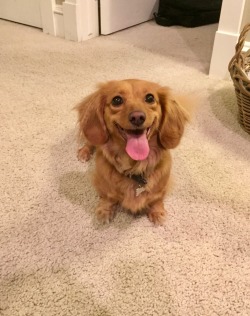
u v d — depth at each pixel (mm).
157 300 442
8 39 1245
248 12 917
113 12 1298
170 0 1391
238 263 491
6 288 453
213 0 1404
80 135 547
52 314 425
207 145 733
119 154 508
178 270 479
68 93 905
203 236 531
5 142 725
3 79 968
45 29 1314
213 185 629
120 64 1071
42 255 498
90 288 455
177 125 525
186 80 981
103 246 513
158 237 529
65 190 613
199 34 1351
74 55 1130
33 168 660
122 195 532
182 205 586
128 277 469
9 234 528
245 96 710
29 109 836
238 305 437
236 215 569
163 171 529
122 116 462
